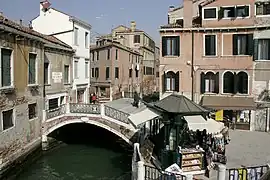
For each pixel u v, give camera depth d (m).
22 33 15.33
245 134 18.50
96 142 21.41
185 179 9.27
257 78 19.88
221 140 13.64
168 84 21.89
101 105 17.97
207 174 10.87
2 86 13.66
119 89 36.97
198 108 11.48
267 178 4.95
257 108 19.84
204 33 20.86
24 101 15.76
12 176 14.02
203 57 20.98
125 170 15.50
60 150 19.30
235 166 11.79
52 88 20.33
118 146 20.38
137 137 16.94
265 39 19.52
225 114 20.72
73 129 22.08
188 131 13.74
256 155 13.46
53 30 24.17
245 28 19.80
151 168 10.50
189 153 11.18
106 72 35.69
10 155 13.98
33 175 14.80
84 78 26.61
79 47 25.31
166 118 11.80
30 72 16.86
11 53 14.51
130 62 40.81
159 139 14.97
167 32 21.45
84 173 15.05
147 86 49.56
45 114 18.19
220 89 20.75
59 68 21.55
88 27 27.20
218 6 20.59
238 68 20.25
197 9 23.83
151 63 52.59
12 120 14.52
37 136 17.45
